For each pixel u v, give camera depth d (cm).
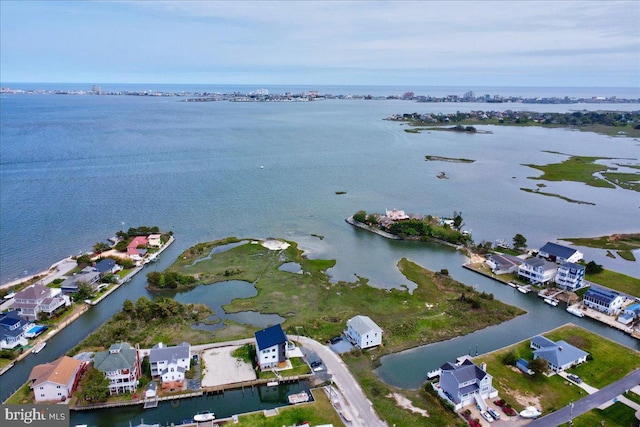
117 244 13175
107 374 6931
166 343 8469
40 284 9775
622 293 10519
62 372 7019
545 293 10669
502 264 11856
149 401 6888
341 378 7469
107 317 9650
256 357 7938
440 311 9781
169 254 12900
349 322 8744
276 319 9412
